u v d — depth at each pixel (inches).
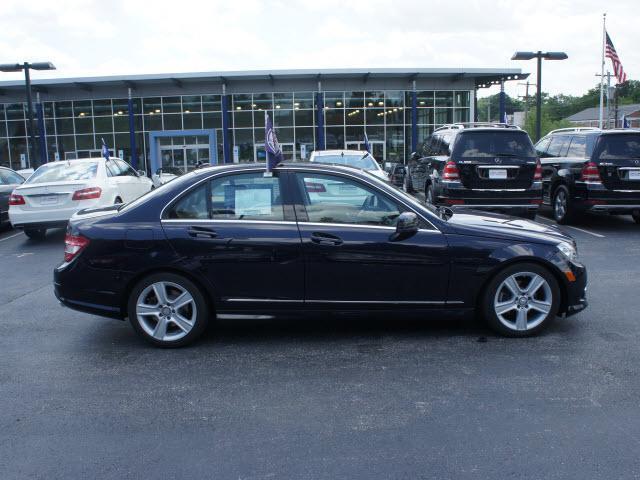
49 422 149.6
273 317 202.8
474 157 414.0
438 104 1328.7
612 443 134.8
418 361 187.0
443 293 202.5
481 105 4244.6
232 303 200.2
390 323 226.7
